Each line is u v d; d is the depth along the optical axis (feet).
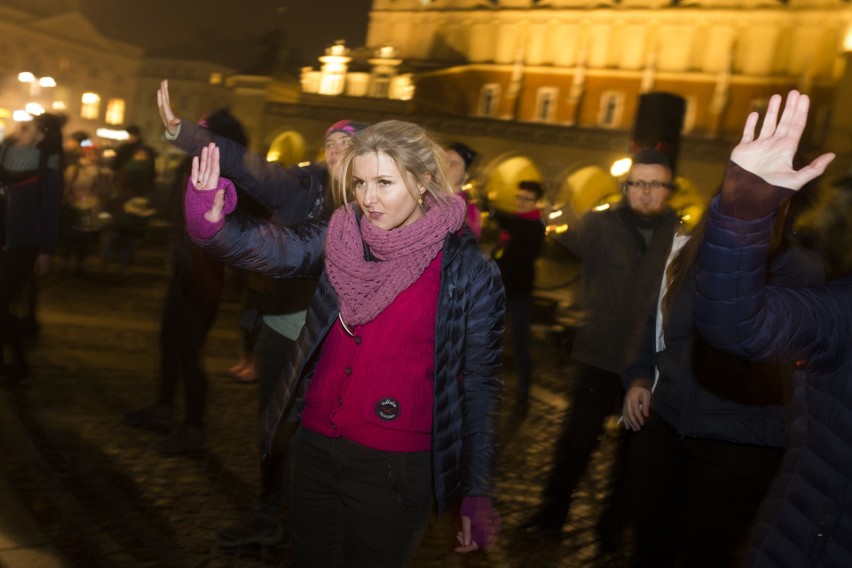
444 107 167.43
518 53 162.50
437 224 7.34
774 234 8.13
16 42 196.65
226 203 7.45
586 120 157.28
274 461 12.10
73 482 13.80
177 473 14.84
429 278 7.47
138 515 12.90
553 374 28.63
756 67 142.00
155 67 202.80
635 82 152.66
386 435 7.36
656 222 13.44
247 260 7.63
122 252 38.83
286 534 12.46
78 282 35.53
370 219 7.43
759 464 9.28
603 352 13.73
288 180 11.21
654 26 150.51
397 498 7.46
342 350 7.54
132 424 17.06
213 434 17.17
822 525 5.88
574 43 158.30
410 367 7.41
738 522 9.36
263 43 146.82
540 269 72.08
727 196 5.28
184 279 15.81
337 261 7.37
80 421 16.97
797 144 5.16
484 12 165.99
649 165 13.28
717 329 5.55
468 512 7.72
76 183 36.88
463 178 16.97
